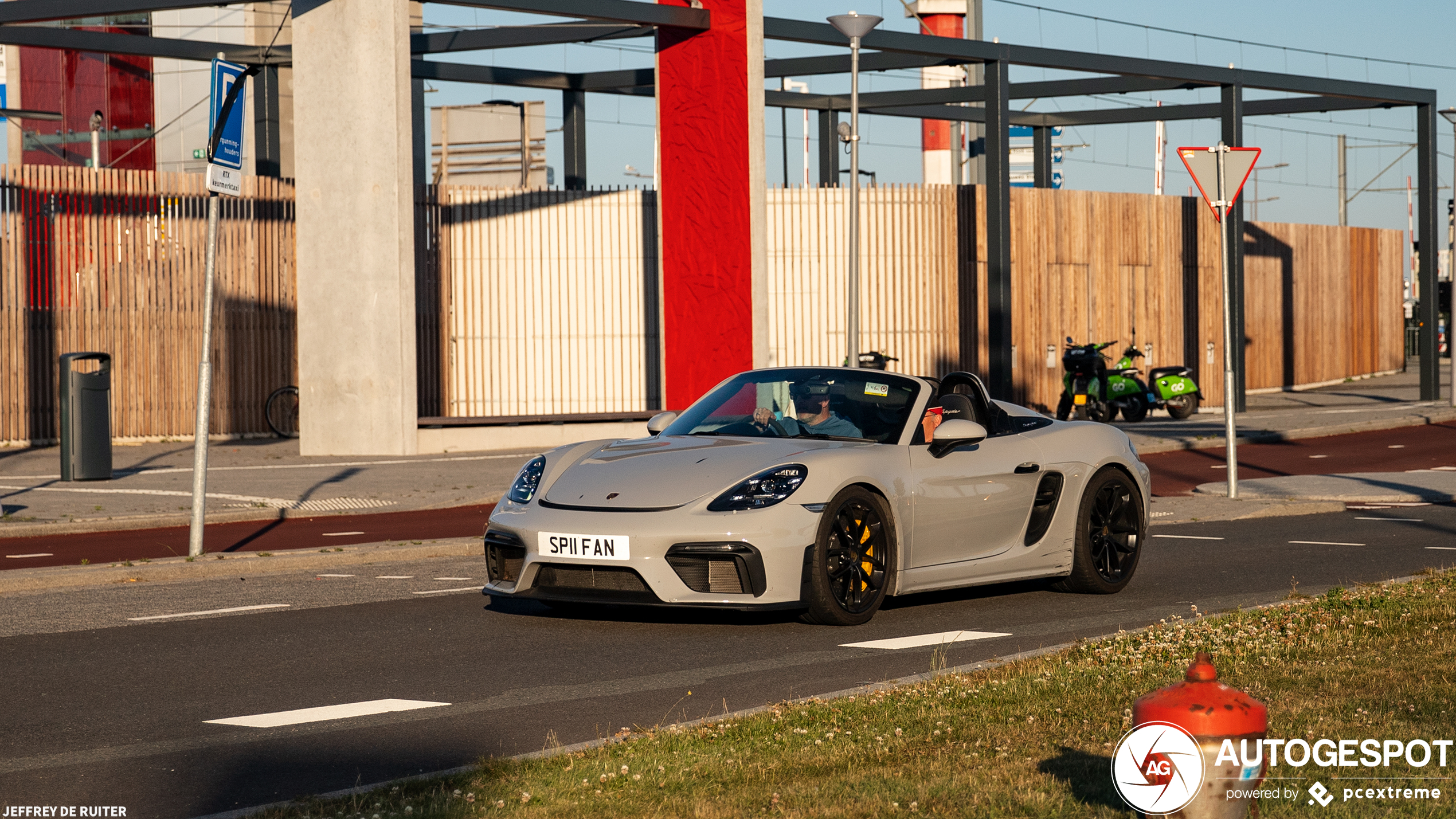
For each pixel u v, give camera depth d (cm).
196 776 570
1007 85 3244
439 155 5772
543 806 493
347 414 2481
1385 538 1433
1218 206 1805
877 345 3516
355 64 2450
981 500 1012
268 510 1702
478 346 3253
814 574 901
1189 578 1168
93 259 2784
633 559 875
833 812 475
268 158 3631
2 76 4391
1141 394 3328
